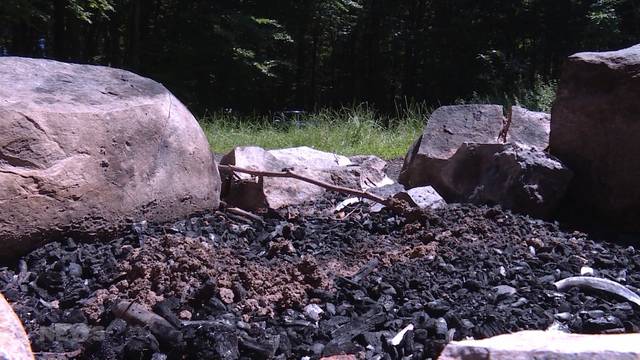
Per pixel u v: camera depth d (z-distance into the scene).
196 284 3.24
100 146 3.82
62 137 3.66
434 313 3.09
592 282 3.43
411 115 11.85
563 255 3.97
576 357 1.91
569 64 5.00
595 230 4.76
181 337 2.78
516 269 3.61
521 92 13.00
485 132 6.05
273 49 20.19
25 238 3.51
